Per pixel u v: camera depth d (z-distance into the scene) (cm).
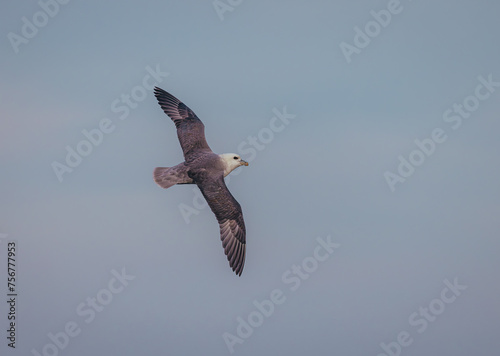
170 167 2272
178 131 2461
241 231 2230
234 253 2211
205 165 2248
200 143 2406
